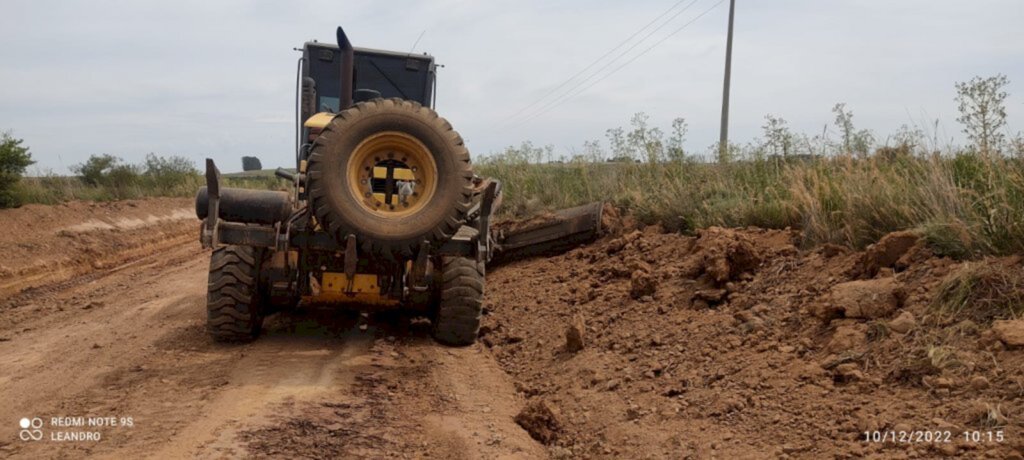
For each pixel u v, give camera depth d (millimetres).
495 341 7988
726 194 9711
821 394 4719
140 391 5957
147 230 18656
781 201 8305
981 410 3914
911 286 5426
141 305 9820
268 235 7086
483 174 15203
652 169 11719
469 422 5484
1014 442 3637
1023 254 5160
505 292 9727
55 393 5918
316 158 6723
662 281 7676
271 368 6719
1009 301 4723
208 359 7008
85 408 5531
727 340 5945
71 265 13859
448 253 7328
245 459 4504
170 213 21906
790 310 6051
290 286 7504
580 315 7016
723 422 4789
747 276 6969
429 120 6840
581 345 6883
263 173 31656
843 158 8758
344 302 7691
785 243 7520
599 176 12672
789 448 4227
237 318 7434
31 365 6805
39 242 14289
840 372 4820
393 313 8266
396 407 5781
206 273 12789
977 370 4320
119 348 7410
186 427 5066
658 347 6340
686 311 6855
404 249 6816
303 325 8625
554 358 6965
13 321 9102
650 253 8914
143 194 25672
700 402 5141
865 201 6914
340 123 6746
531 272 10266
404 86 11438
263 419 5246
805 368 5059
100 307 9875
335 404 5742
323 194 6703
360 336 8156
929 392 4297
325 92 11133
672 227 9758
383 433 5152
